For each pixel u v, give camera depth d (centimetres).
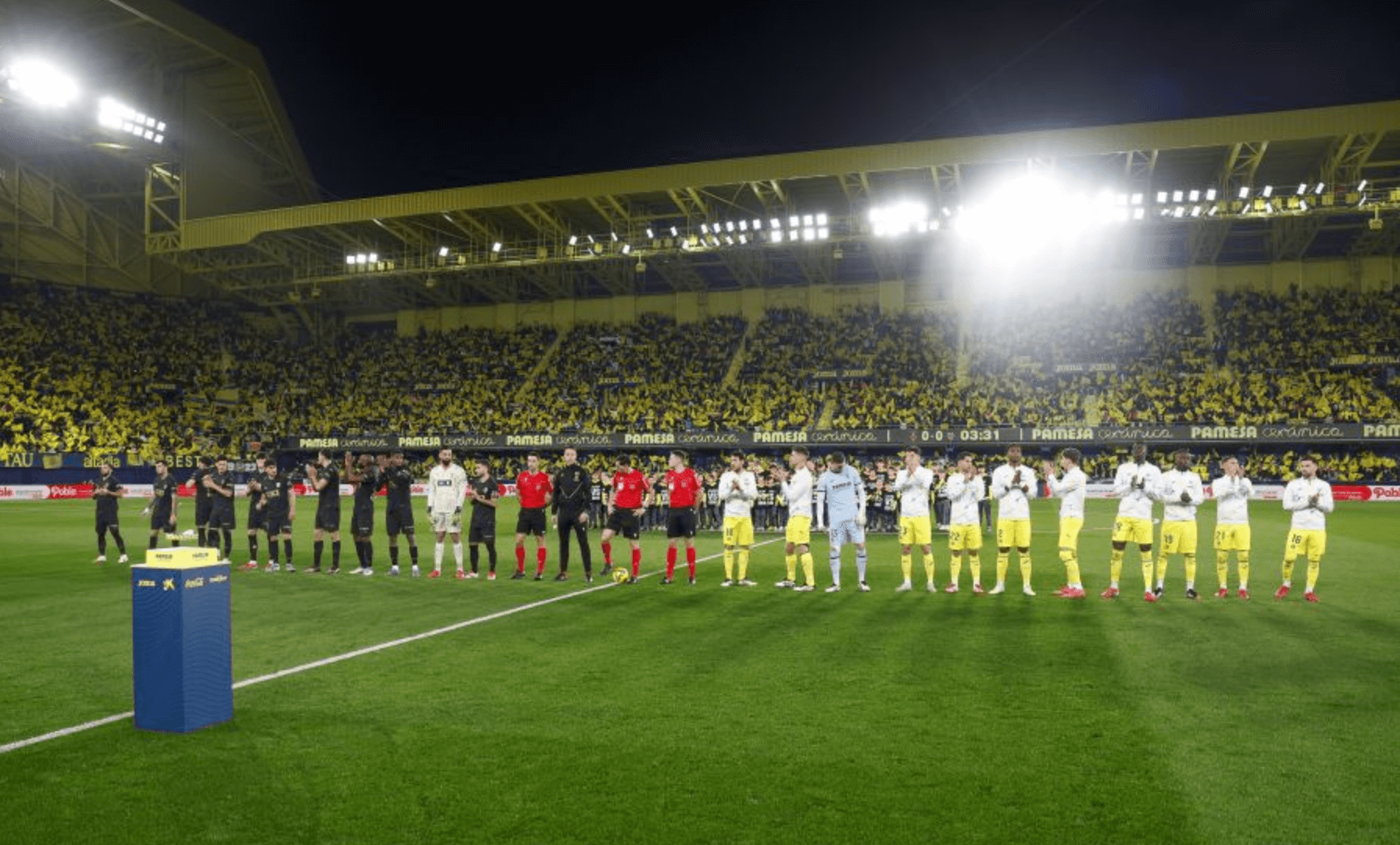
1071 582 1329
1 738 671
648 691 795
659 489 2722
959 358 4838
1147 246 4784
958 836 493
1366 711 727
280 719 714
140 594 692
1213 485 1340
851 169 3841
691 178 4003
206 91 4875
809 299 5300
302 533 2569
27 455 4466
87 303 5275
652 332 5406
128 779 584
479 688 809
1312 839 488
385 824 512
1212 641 1002
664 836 494
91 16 4197
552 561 1858
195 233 4684
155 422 5053
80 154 4994
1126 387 4491
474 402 5275
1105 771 591
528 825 509
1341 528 2545
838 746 643
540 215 4441
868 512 2580
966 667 880
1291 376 4341
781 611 1220
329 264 5041
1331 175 3597
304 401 5497
